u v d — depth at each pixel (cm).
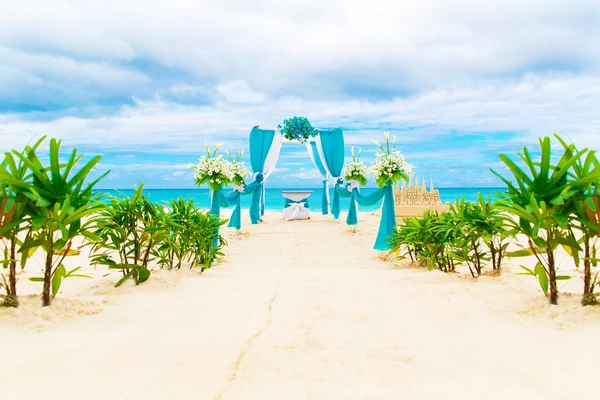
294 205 1331
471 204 395
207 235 461
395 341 192
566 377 145
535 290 314
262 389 139
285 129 1186
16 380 137
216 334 198
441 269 438
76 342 180
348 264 538
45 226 238
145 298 287
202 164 736
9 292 236
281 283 357
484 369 156
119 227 323
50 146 245
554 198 236
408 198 1214
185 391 135
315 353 175
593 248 232
